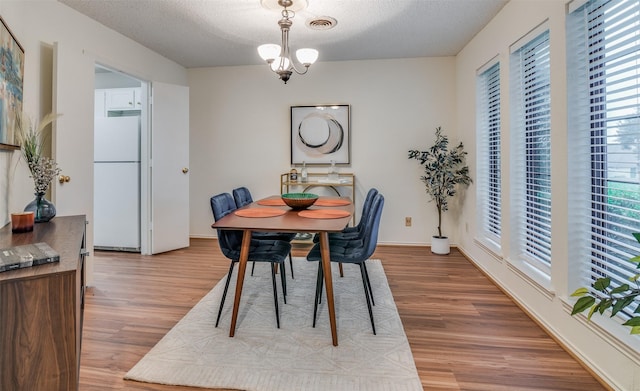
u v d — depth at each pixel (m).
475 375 1.67
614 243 1.69
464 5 2.78
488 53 3.13
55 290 1.16
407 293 2.73
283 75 2.57
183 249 4.15
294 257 3.77
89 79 2.90
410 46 3.81
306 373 1.68
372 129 4.34
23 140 2.19
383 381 1.62
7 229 1.89
